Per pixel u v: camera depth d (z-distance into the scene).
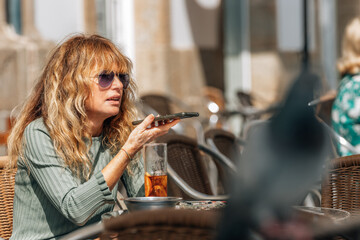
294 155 1.18
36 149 2.94
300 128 1.17
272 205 1.20
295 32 11.98
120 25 9.39
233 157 5.42
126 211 2.64
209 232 1.32
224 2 11.44
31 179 3.05
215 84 11.26
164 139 4.33
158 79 10.06
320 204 3.68
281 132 1.19
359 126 5.29
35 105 3.14
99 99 3.04
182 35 10.56
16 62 8.20
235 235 1.22
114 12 9.27
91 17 8.98
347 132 5.32
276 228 1.20
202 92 10.90
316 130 1.17
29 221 3.05
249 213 1.21
